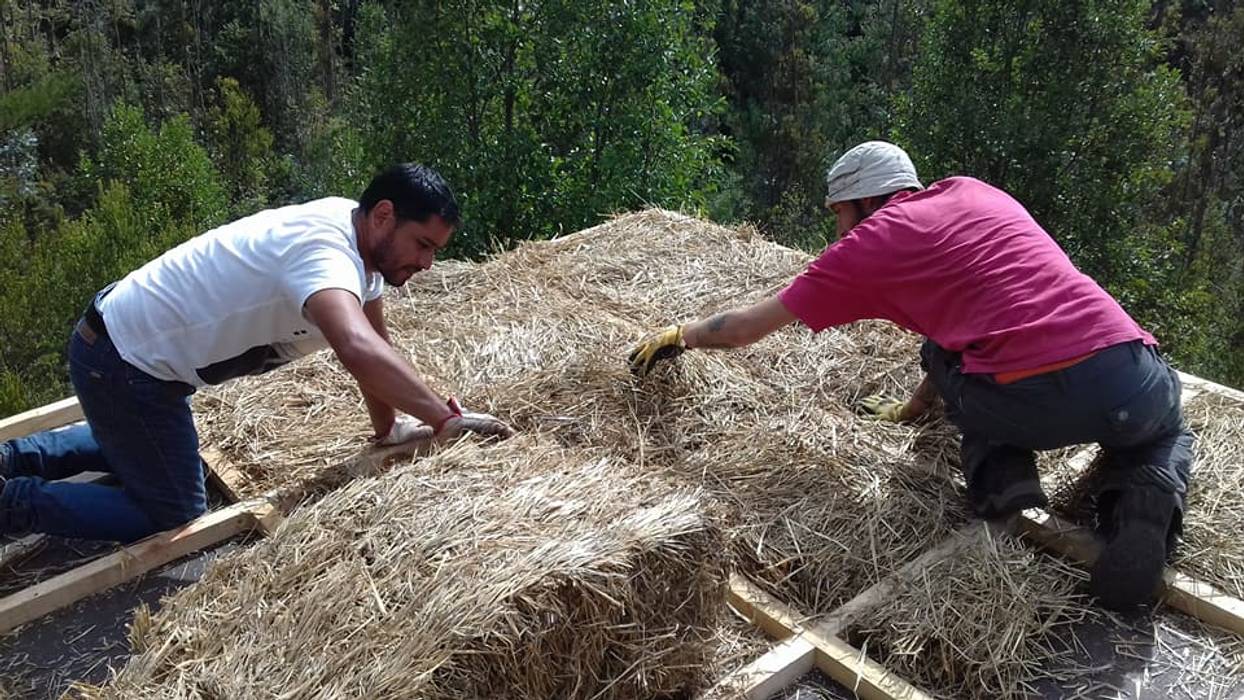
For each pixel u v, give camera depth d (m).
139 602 2.84
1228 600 2.79
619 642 2.25
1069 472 3.27
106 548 3.10
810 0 35.25
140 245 21.84
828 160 31.25
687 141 13.77
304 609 2.17
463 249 12.95
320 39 39.53
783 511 3.10
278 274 2.70
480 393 3.54
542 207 13.27
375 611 2.11
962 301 2.91
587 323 4.11
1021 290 2.84
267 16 37.97
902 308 3.01
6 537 3.12
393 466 2.77
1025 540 3.12
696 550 2.34
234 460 3.37
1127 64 16.53
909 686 2.54
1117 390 2.73
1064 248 16.98
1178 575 2.88
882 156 3.21
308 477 3.24
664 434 3.41
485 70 13.36
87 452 3.28
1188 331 17.62
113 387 2.80
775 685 2.58
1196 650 2.71
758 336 3.17
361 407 3.62
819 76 33.94
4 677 2.58
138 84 34.31
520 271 4.69
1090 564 2.97
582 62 13.05
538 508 2.36
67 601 2.83
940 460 3.32
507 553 2.18
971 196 3.07
